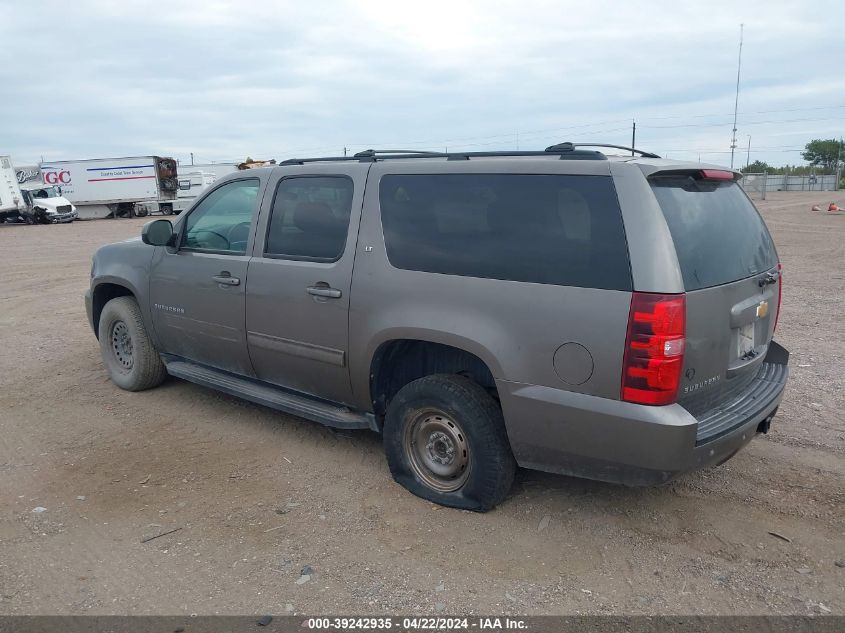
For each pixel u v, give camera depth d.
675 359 3.09
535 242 3.46
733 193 3.98
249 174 4.94
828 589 3.17
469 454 3.77
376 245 4.03
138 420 5.45
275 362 4.70
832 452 4.55
